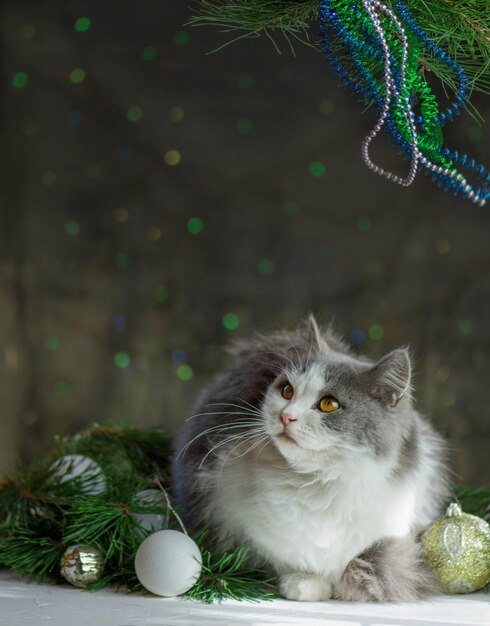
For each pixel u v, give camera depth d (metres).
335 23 1.39
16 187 3.86
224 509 1.80
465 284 3.74
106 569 1.84
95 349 3.88
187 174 3.85
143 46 3.83
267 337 2.18
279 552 1.77
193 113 3.83
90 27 3.84
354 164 3.78
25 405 3.84
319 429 1.69
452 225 3.75
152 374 3.85
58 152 3.87
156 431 2.40
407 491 1.78
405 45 1.36
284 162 3.82
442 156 1.45
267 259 3.82
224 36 3.79
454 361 3.72
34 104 3.86
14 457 3.77
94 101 3.86
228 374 2.10
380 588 1.74
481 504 2.11
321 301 3.79
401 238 3.78
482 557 1.80
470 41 1.50
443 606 1.73
